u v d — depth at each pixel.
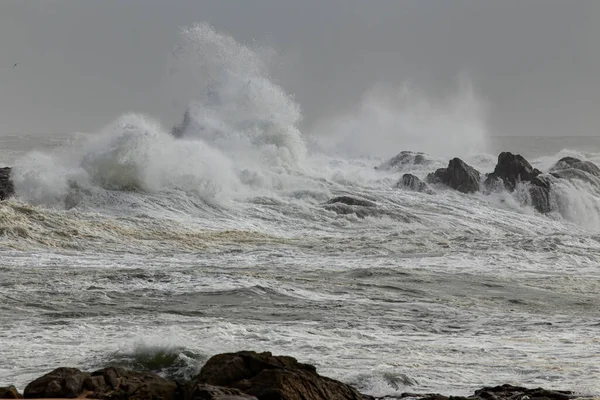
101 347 43.12
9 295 59.28
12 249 83.44
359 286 68.44
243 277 69.00
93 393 28.94
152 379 30.17
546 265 84.19
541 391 33.69
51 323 50.75
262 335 47.62
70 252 84.25
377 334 49.88
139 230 97.50
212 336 46.41
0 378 36.41
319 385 28.81
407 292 67.06
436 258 86.44
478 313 59.12
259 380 28.47
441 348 45.66
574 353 44.72
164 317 53.34
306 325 52.22
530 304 63.97
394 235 104.12
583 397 33.34
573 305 64.19
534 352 44.94
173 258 83.12
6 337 46.03
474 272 78.62
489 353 44.44
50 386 28.81
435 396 32.97
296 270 76.69
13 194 107.62
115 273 69.44
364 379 36.81
